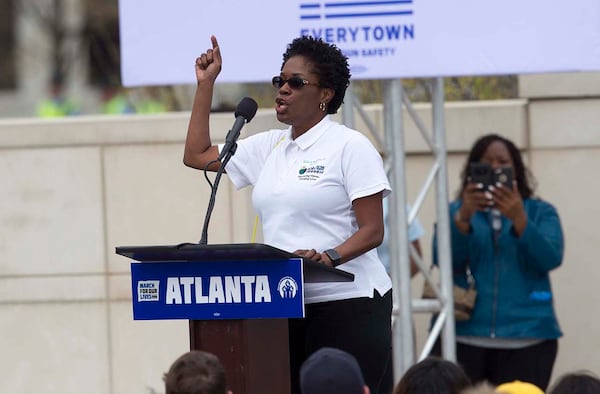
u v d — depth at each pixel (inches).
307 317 459.8
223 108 858.1
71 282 746.2
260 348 425.4
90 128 743.1
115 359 743.7
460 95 844.0
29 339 749.9
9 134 751.1
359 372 364.2
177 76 617.3
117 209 741.3
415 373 399.5
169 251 406.0
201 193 730.8
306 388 361.4
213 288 418.3
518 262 681.0
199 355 376.2
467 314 682.2
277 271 412.5
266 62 610.5
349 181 451.8
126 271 741.9
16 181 751.7
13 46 2023.9
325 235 454.3
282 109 461.7
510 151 690.2
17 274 751.1
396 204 649.0
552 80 777.6
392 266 653.3
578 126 776.3
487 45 603.5
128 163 740.0
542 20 600.1
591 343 775.7
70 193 746.2
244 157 481.7
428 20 604.7
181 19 614.9
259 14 609.6
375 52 607.8
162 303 422.9
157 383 739.4
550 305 682.8
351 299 454.3
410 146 785.6
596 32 598.5
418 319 775.7
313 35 608.4
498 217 684.1
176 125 734.5
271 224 458.6
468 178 690.2
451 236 689.0
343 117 662.5
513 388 411.2
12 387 751.1
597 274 775.1
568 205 777.6
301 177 455.8
